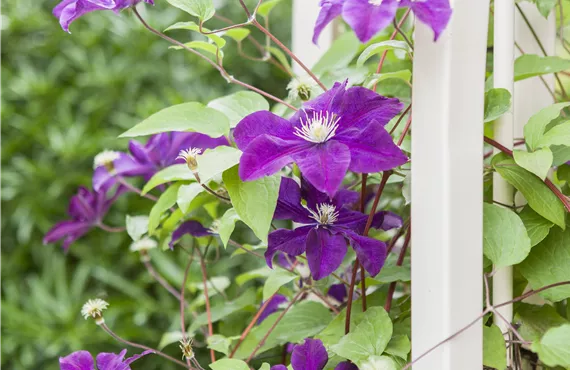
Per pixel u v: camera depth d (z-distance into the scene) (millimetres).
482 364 989
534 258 1042
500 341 1012
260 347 1160
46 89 2645
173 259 2578
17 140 2611
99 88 2750
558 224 1013
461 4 971
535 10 1175
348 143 979
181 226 1172
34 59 2783
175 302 2539
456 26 970
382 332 1008
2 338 2396
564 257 1033
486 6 978
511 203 1057
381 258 1007
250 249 1222
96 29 2781
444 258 973
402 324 1066
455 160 972
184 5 1035
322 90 1147
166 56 2844
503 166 1033
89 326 2422
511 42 1049
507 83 1050
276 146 977
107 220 2641
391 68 1204
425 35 978
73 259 2721
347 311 1046
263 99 1104
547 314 1080
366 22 926
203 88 2789
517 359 1056
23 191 2598
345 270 1188
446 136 971
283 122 1001
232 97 1109
